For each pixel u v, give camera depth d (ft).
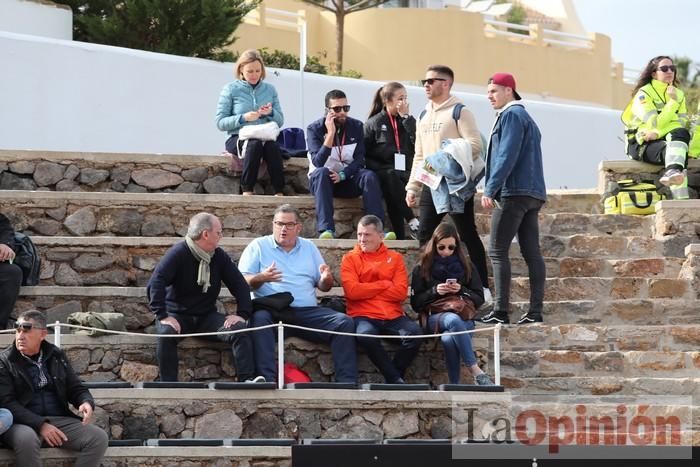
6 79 151.33
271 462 98.94
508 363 111.75
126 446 98.22
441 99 122.01
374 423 103.86
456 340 108.58
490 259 122.62
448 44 231.91
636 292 121.60
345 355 108.37
